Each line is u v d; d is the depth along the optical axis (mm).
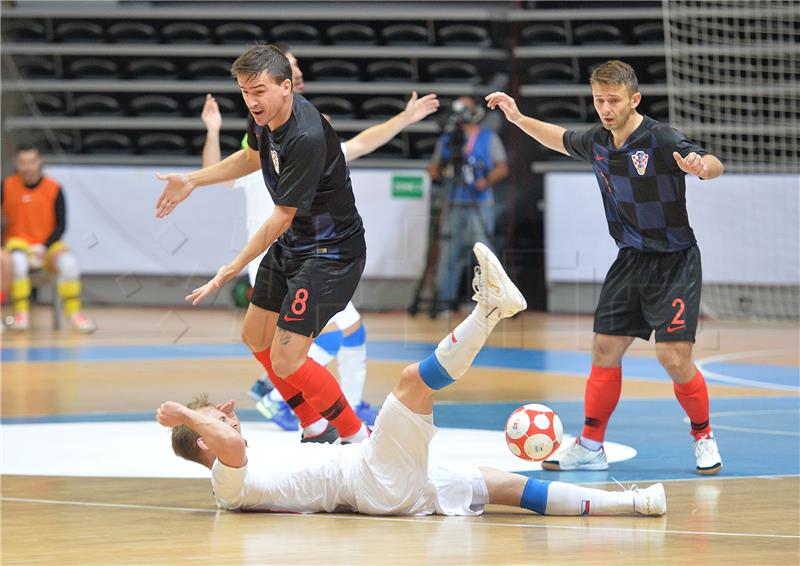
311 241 11008
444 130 32344
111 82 38719
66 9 39688
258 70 10023
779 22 35594
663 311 12039
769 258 32375
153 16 39719
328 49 38625
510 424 10328
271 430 14836
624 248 12469
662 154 11781
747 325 32062
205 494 10562
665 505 9422
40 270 31172
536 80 37906
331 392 11203
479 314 8953
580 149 12328
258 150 11031
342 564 7516
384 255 34156
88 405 17609
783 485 11102
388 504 9391
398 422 9219
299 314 10938
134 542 8320
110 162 37250
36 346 27094
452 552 7914
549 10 38562
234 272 10211
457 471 9547
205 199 33031
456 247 32156
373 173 34219
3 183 31031
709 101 35625
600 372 12281
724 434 14680
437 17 38844
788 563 7594
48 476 11562
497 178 32781
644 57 37188
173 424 9438
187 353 25875
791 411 16953
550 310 33969
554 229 33750
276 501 9570
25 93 38531
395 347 26609
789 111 34750
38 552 7965
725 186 32312
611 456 13016
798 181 32219
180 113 38719
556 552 7930
